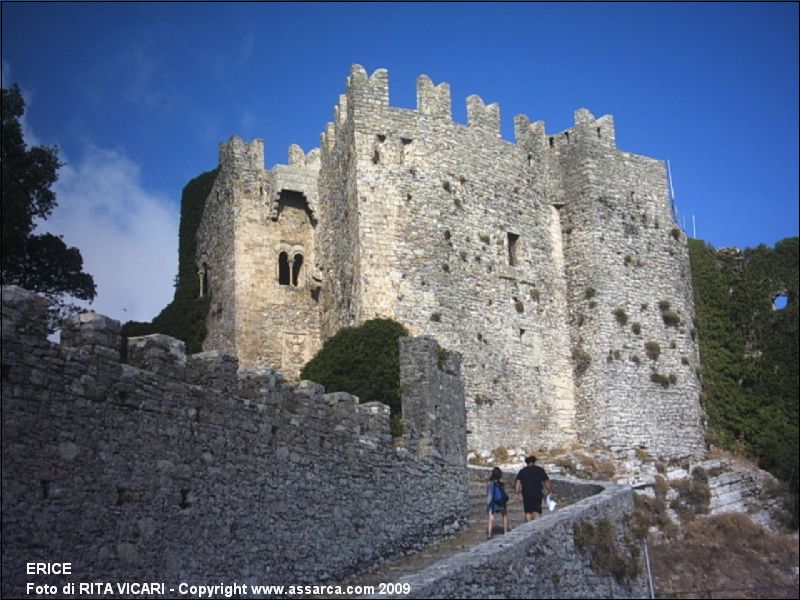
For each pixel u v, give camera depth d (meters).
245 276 65.56
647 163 69.25
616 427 62.34
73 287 51.56
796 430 67.94
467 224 61.69
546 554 29.72
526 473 34.94
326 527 27.20
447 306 59.28
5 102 47.62
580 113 67.81
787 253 72.62
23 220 46.94
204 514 22.66
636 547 37.53
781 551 56.22
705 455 65.31
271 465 25.33
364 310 57.22
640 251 66.88
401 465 31.97
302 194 67.44
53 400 19.39
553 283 65.38
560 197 67.31
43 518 18.83
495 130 64.94
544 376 62.94
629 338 64.62
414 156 60.81
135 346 22.12
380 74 61.34
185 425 22.56
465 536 34.62
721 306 71.00
